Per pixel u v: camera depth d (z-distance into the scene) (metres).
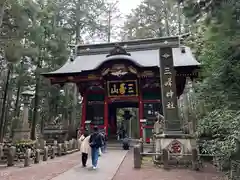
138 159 8.43
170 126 9.38
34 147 13.32
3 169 8.73
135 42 20.70
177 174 7.30
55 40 20.84
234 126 4.88
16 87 24.14
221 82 6.11
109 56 17.14
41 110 23.95
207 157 9.78
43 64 21.81
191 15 4.57
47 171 8.04
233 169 5.03
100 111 17.92
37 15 16.28
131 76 17.39
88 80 17.61
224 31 4.61
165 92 9.80
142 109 16.98
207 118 7.26
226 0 4.05
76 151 14.10
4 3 12.07
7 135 24.61
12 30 13.93
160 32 27.64
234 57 5.42
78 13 24.36
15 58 13.09
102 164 9.09
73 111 23.52
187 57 16.98
